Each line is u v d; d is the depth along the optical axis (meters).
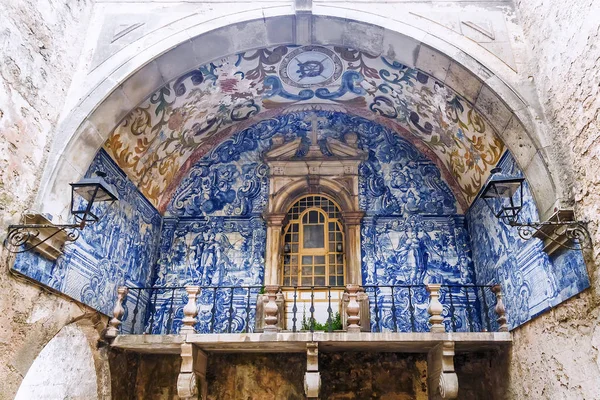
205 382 7.03
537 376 5.50
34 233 4.82
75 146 5.64
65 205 5.46
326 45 6.95
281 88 8.30
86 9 6.46
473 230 7.97
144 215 7.86
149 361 7.32
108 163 6.68
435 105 7.55
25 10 5.11
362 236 8.23
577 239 4.64
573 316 4.73
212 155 8.96
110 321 6.40
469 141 7.37
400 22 6.40
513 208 4.96
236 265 8.13
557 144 5.25
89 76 6.07
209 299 7.89
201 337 6.21
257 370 7.20
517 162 5.78
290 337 6.14
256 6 6.54
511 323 6.32
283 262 8.28
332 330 6.92
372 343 6.31
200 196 8.68
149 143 7.51
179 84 7.20
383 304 7.77
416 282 7.89
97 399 6.25
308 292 7.96
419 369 7.14
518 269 6.16
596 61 4.50
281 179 8.69
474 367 7.09
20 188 4.88
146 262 7.88
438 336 6.11
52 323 5.25
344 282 8.10
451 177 8.53
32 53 5.21
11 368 4.57
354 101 8.66
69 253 5.59
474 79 6.05
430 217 8.34
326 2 6.54
